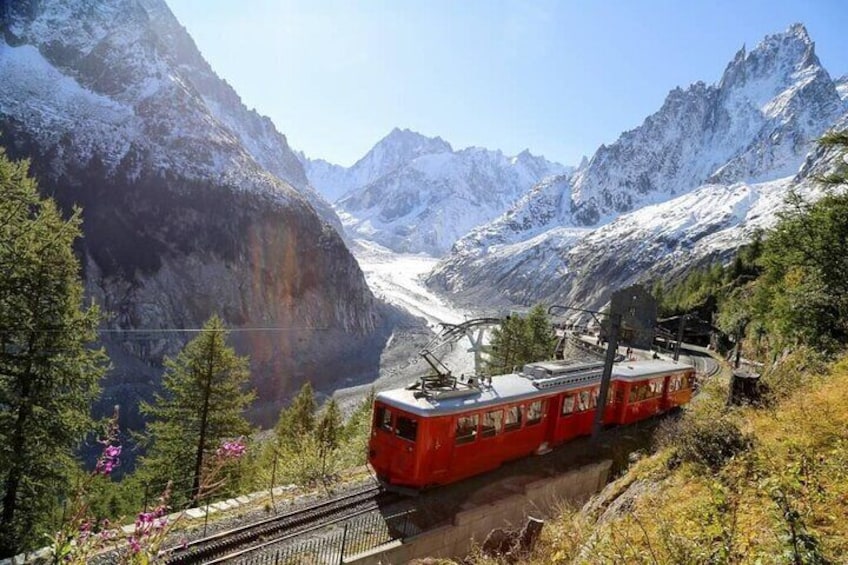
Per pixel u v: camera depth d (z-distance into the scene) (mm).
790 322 23484
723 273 84250
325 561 12570
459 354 96875
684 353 55750
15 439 17766
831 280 21781
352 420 42875
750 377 16578
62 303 18969
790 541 5156
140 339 88562
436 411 16219
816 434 10023
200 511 15164
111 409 67438
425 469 16062
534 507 17125
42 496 18562
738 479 8703
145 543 5164
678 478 10859
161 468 26578
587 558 7914
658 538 7227
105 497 23109
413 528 14570
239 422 28156
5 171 18172
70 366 19281
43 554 11500
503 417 18422
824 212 22281
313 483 18406
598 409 20234
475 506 16078
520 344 43688
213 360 27422
